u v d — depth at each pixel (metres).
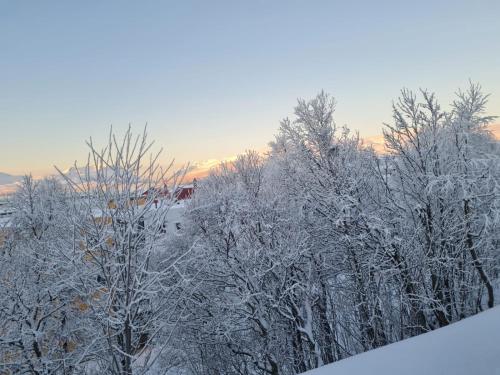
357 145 12.75
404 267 11.16
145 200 8.45
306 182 12.21
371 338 11.92
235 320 11.25
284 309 11.84
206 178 14.89
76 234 7.94
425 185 11.46
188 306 12.05
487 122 12.16
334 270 13.10
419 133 11.93
